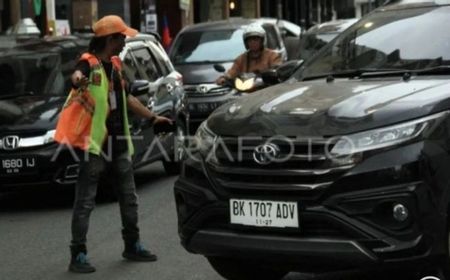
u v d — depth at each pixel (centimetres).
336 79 609
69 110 677
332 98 535
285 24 1989
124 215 700
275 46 1622
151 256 705
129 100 714
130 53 1044
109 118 688
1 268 704
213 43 1573
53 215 920
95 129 674
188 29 1636
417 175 480
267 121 521
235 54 1537
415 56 606
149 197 997
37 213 935
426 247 482
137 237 705
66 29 1970
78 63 677
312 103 532
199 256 712
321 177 490
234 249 518
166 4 2853
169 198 987
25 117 923
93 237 794
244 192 514
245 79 902
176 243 761
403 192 478
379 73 600
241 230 518
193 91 1435
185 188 551
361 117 497
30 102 963
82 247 681
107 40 684
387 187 479
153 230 815
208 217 532
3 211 955
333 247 486
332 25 1681
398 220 480
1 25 1848
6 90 1014
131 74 1022
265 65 948
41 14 1912
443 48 604
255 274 616
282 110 530
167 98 1113
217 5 3369
